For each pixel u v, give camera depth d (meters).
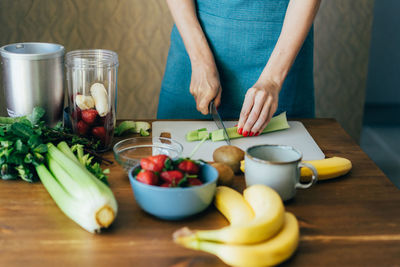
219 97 1.50
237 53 1.59
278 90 1.40
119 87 2.54
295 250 0.79
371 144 3.25
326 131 1.41
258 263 0.73
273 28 1.54
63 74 1.29
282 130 1.40
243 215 0.84
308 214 0.93
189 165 0.91
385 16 3.54
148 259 0.78
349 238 0.85
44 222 0.88
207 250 0.74
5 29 2.35
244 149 1.24
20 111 1.26
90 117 1.17
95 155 1.13
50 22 2.36
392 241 0.84
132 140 1.18
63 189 0.90
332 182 1.07
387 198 1.00
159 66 2.53
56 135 1.15
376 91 3.76
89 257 0.78
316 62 2.64
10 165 1.04
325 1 2.53
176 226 0.88
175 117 1.74
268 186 0.95
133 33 2.45
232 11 1.54
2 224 0.87
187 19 1.54
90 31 2.41
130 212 0.93
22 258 0.77
